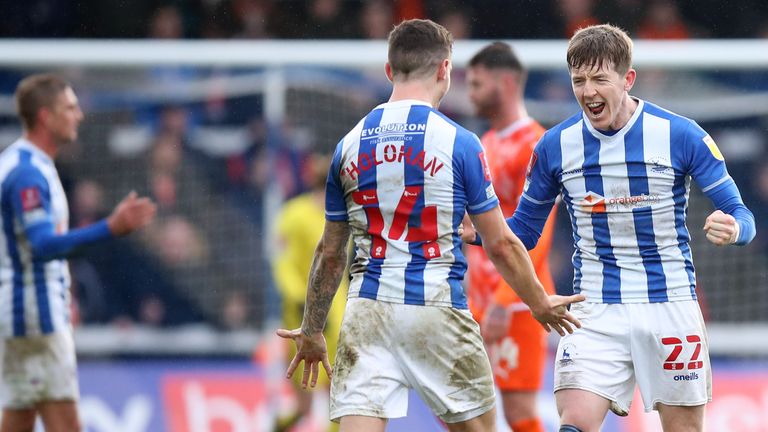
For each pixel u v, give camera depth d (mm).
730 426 29031
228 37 43844
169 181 32844
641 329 15969
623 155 16016
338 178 15531
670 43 30047
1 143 32312
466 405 15109
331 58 30984
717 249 32344
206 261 32656
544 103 31656
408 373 15055
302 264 29641
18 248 21312
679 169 15914
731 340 31141
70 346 21875
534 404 21734
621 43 15469
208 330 32031
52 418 21656
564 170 16453
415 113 15125
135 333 31797
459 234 15367
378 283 15086
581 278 16562
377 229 15195
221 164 32844
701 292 32344
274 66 31750
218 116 32719
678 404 16094
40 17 43719
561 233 31969
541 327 21641
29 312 21297
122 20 43844
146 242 32594
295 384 28875
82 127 32812
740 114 32438
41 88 21828
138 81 32719
